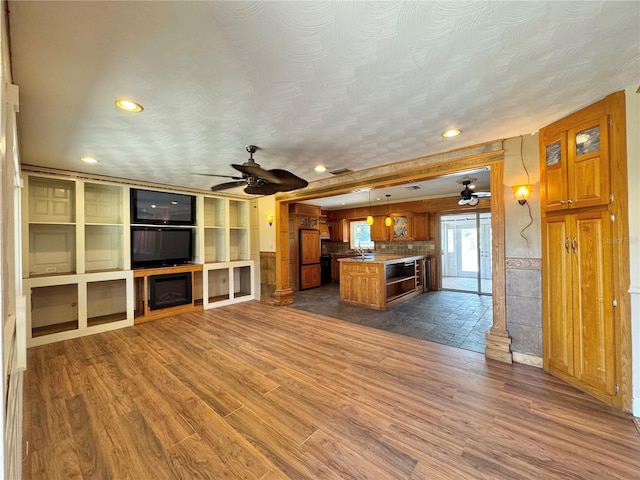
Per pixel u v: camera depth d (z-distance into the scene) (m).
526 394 2.39
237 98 2.05
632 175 2.09
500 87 1.98
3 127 0.88
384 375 2.76
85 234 4.46
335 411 2.20
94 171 4.00
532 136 2.85
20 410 1.69
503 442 1.85
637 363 2.09
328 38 1.46
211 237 6.11
